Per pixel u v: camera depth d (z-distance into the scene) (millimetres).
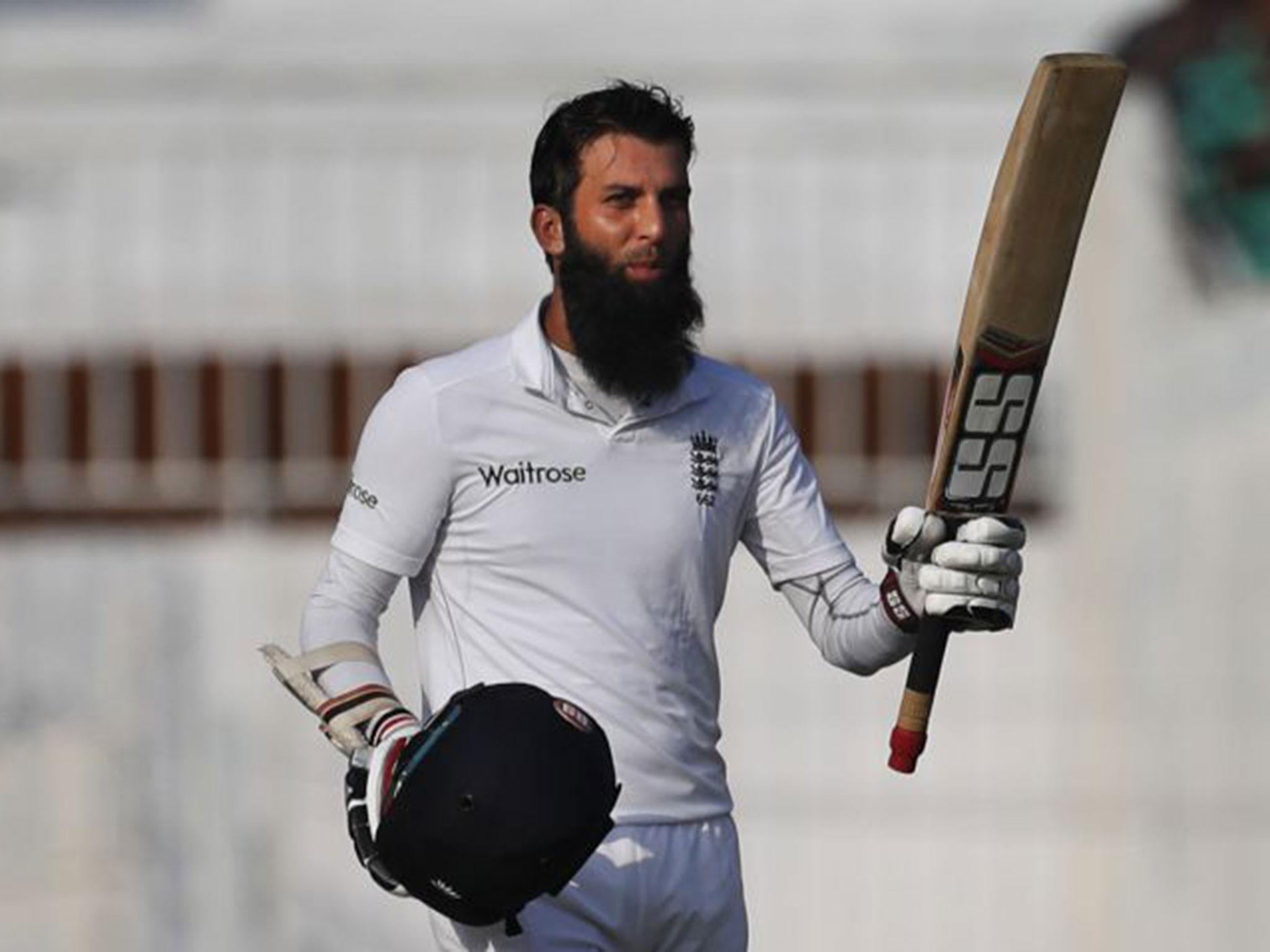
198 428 35625
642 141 17672
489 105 35688
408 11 37469
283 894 35000
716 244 35594
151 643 35312
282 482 35625
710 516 18438
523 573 18188
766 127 35594
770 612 35375
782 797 35312
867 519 35656
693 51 36281
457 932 18484
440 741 17141
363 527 18375
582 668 18156
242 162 35625
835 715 35344
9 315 35562
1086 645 35344
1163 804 35125
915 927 35156
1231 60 36062
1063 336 35562
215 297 35656
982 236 17562
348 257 35656
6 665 35219
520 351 18172
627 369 17812
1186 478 35250
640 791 18344
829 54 36406
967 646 35344
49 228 35562
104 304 35625
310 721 35281
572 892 18297
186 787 35094
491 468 18141
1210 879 35000
